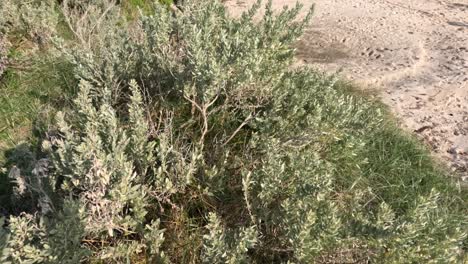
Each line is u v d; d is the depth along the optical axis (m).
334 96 3.07
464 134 3.98
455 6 7.88
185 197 2.41
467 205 3.06
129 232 2.14
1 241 1.76
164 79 3.06
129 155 2.42
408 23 6.79
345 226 2.01
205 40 2.85
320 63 5.28
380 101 4.36
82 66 3.11
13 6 4.45
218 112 2.94
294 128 2.81
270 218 2.32
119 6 5.24
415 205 1.99
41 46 4.48
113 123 2.38
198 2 3.84
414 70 5.11
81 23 4.44
